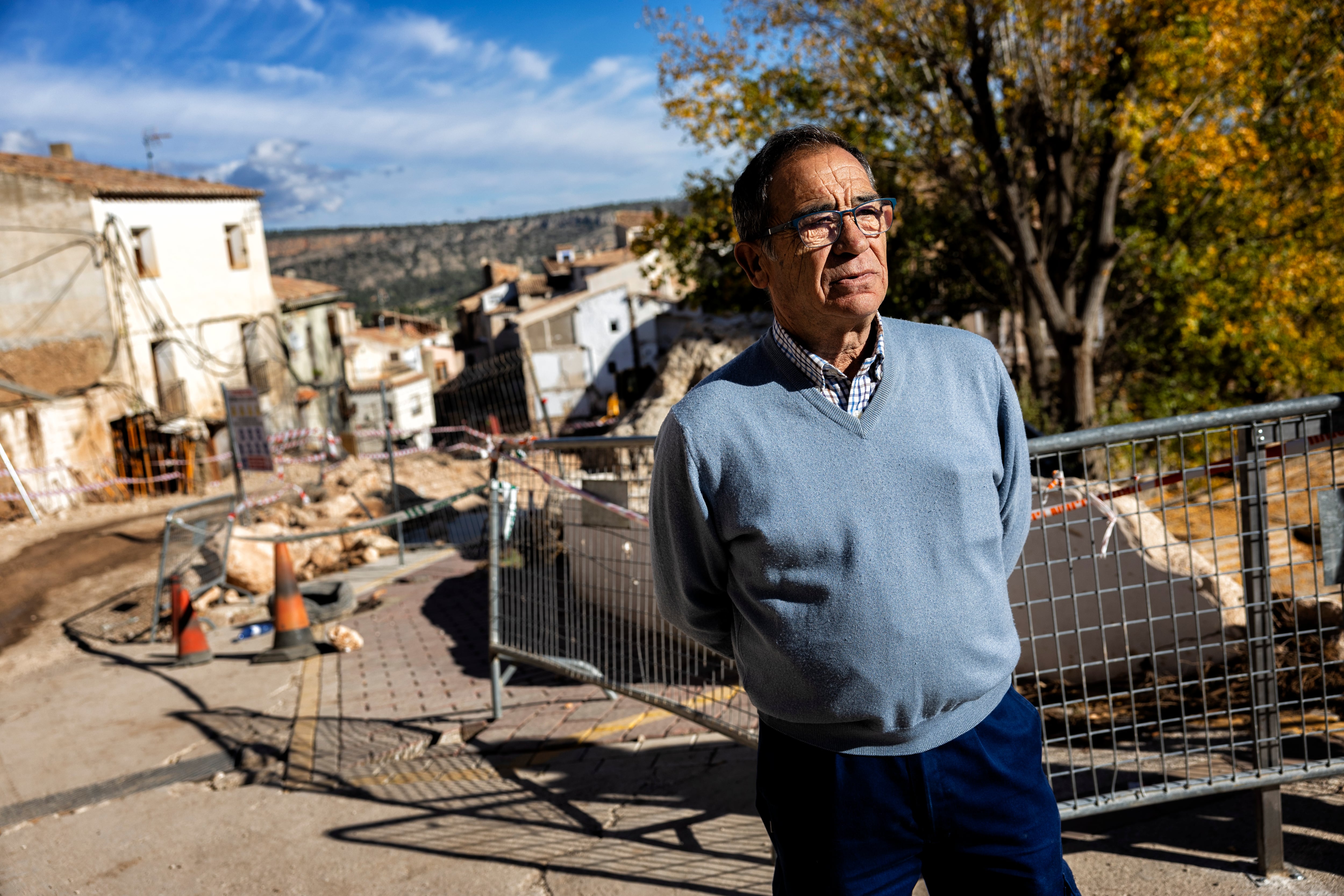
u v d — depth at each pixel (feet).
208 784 15.11
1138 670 13.20
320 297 123.95
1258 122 47.65
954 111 46.85
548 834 11.59
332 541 35.94
